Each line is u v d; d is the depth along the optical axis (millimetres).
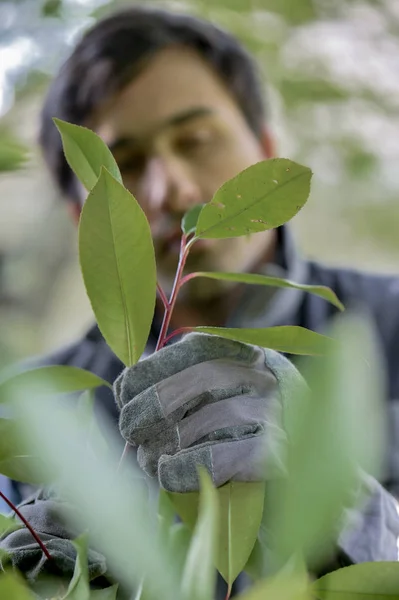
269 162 291
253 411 296
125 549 235
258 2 1681
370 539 341
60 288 1772
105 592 268
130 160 893
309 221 1863
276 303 895
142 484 300
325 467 182
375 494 368
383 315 926
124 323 294
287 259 930
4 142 272
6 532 317
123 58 890
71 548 293
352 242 1854
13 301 1746
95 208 271
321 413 176
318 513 191
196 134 894
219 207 303
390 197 1825
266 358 324
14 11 1524
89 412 337
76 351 870
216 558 261
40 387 278
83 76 919
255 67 1046
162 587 230
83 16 1540
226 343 315
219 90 947
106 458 292
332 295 319
